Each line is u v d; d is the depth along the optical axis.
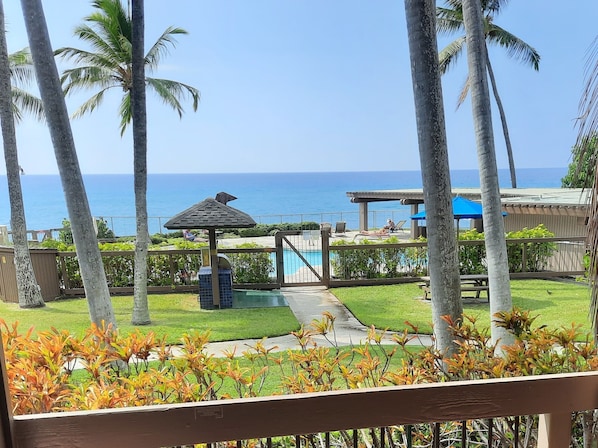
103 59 12.76
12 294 8.45
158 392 2.14
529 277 9.66
